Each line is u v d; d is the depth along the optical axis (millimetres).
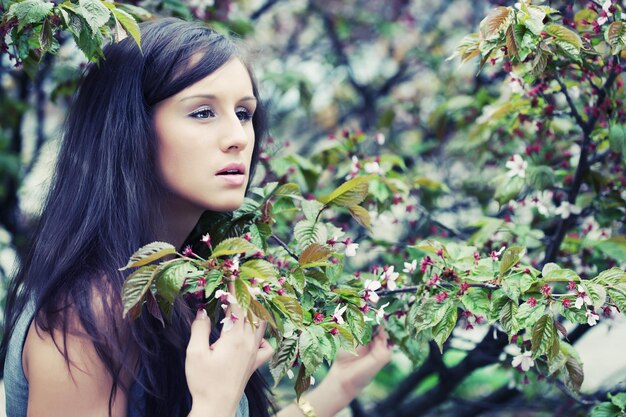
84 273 1484
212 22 2596
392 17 4461
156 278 1287
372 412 3141
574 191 2100
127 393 1462
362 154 2447
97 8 1477
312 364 1355
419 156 3500
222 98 1556
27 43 1605
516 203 2193
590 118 1987
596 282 1491
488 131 2600
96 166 1592
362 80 4297
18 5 1498
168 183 1578
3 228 3510
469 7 4395
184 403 1562
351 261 2861
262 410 1854
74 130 1657
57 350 1417
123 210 1555
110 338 1422
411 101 3854
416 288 1688
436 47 4113
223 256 1634
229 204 1556
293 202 1844
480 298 1514
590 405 2420
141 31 1628
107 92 1614
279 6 4402
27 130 3963
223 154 1548
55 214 1608
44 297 1459
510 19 1554
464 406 3188
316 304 1561
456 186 3359
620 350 3070
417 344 1873
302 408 1942
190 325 1567
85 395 1419
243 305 1245
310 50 4363
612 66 1888
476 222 2213
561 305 1468
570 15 2057
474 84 3316
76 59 2479
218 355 1389
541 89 1991
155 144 1571
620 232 2381
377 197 2102
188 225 1674
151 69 1568
